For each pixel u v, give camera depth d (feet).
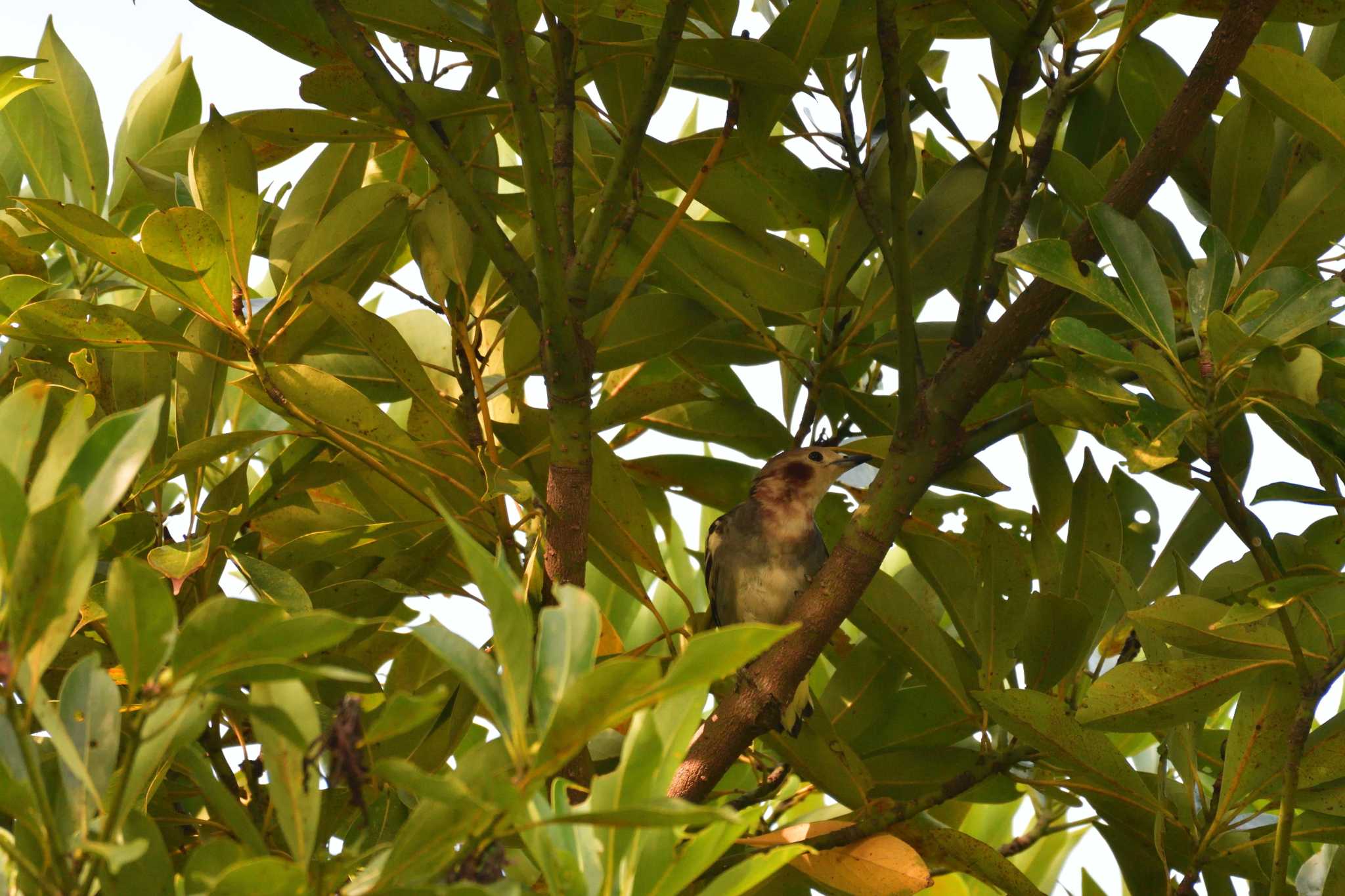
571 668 11.08
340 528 25.63
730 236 26.22
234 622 9.85
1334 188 22.98
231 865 11.54
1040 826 26.71
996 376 21.26
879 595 24.04
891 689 25.91
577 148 26.61
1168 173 21.95
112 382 23.35
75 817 11.73
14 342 24.89
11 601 10.02
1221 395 23.03
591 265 20.48
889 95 19.36
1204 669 19.95
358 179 24.35
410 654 23.52
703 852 11.78
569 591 11.44
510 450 24.90
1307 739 20.08
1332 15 21.65
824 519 30.66
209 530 21.52
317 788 11.84
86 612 19.92
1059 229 29.66
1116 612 25.96
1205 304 18.80
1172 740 22.40
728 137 22.20
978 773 23.07
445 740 19.86
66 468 10.85
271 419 29.63
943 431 21.18
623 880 11.80
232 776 21.42
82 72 29.01
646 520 23.57
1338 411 17.35
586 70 21.76
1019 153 28.14
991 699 20.21
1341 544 24.12
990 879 21.56
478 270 25.07
